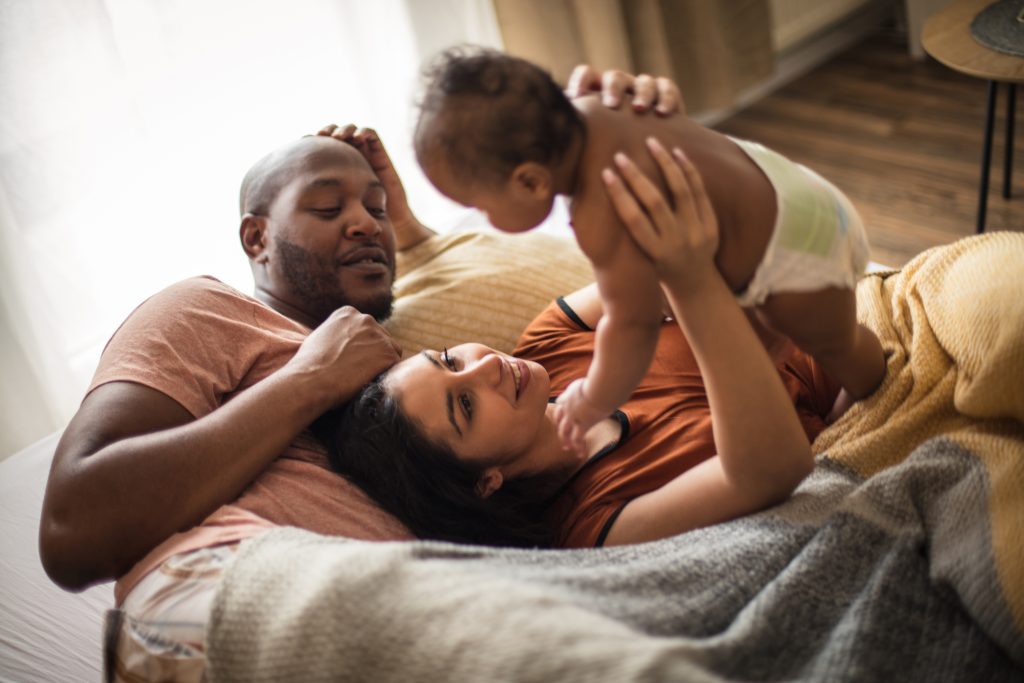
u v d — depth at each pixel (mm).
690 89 2844
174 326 1295
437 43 2553
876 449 1177
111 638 1049
